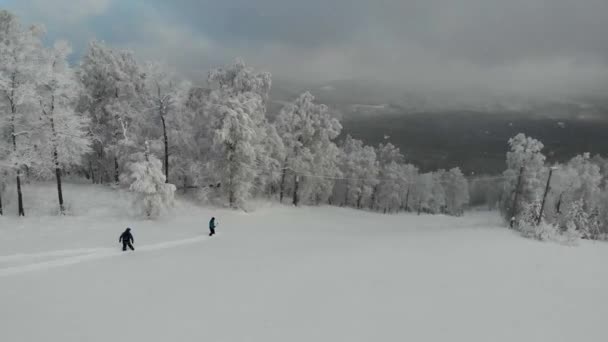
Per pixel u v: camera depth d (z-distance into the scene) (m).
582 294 12.45
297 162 43.97
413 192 79.50
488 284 12.62
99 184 37.31
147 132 36.03
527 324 9.17
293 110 44.56
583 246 25.02
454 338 8.05
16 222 22.88
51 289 10.66
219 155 35.19
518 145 39.88
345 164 64.06
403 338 7.93
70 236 19.77
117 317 8.70
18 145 23.88
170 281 11.76
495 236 25.28
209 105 34.84
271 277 12.36
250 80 36.19
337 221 40.31
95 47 35.06
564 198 51.84
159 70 31.44
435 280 12.69
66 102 25.84
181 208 32.66
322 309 9.50
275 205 42.88
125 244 16.75
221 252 17.05
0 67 22.42
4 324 8.13
